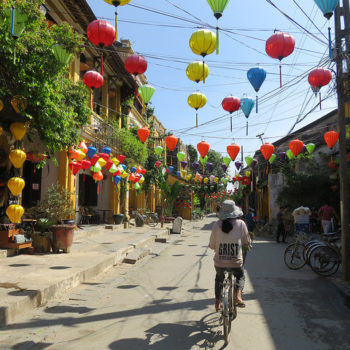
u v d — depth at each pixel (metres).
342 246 7.78
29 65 6.04
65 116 7.24
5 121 7.48
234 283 4.68
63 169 12.77
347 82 7.88
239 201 55.09
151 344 4.05
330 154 17.31
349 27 7.77
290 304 5.77
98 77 6.87
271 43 5.84
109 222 19.02
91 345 4.01
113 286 7.01
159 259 10.81
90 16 13.15
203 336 4.30
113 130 17.02
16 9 5.34
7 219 9.22
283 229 15.99
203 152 10.35
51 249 9.55
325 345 4.05
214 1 5.18
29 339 4.09
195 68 6.43
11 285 5.79
